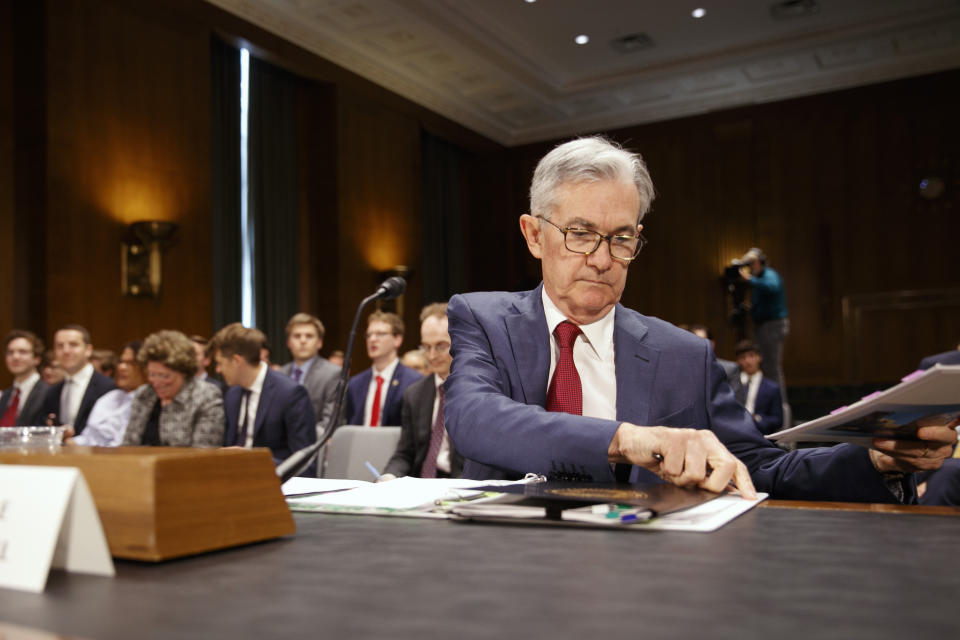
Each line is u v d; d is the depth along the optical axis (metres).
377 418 5.17
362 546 0.80
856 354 10.18
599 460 1.11
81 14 6.55
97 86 6.63
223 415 3.95
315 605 0.57
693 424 1.48
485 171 11.94
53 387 5.41
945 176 9.81
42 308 6.20
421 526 0.93
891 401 0.96
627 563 0.71
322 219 9.07
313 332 5.70
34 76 6.31
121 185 6.76
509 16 8.78
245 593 0.61
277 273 8.58
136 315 6.80
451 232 11.44
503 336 1.54
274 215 8.60
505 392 1.50
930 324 9.86
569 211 1.48
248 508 0.81
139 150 6.92
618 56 9.85
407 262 10.04
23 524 0.65
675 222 11.16
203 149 7.49
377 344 5.22
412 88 9.94
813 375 10.37
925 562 0.71
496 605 0.57
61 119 6.36
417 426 3.64
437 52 9.20
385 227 9.71
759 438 1.45
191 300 7.28
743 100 10.70
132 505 0.72
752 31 9.26
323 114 9.09
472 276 11.88
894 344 10.02
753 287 9.08
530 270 11.67
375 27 8.55
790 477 1.29
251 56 8.40
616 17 8.84
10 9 6.43
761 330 9.05
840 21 9.01
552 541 0.82
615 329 1.57
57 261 6.27
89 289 6.47
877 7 8.76
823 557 0.73
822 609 0.55
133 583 0.65
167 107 7.18
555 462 1.14
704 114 11.05
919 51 9.59
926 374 0.89
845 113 10.34
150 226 6.68
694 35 9.34
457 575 0.67
